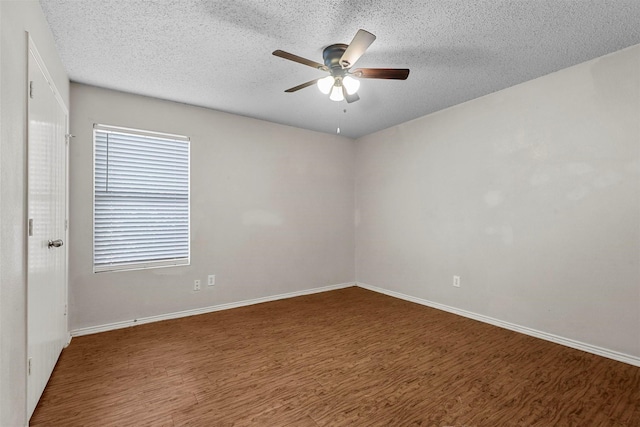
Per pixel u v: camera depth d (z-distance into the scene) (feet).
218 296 11.91
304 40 7.21
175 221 11.16
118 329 9.87
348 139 15.85
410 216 13.17
